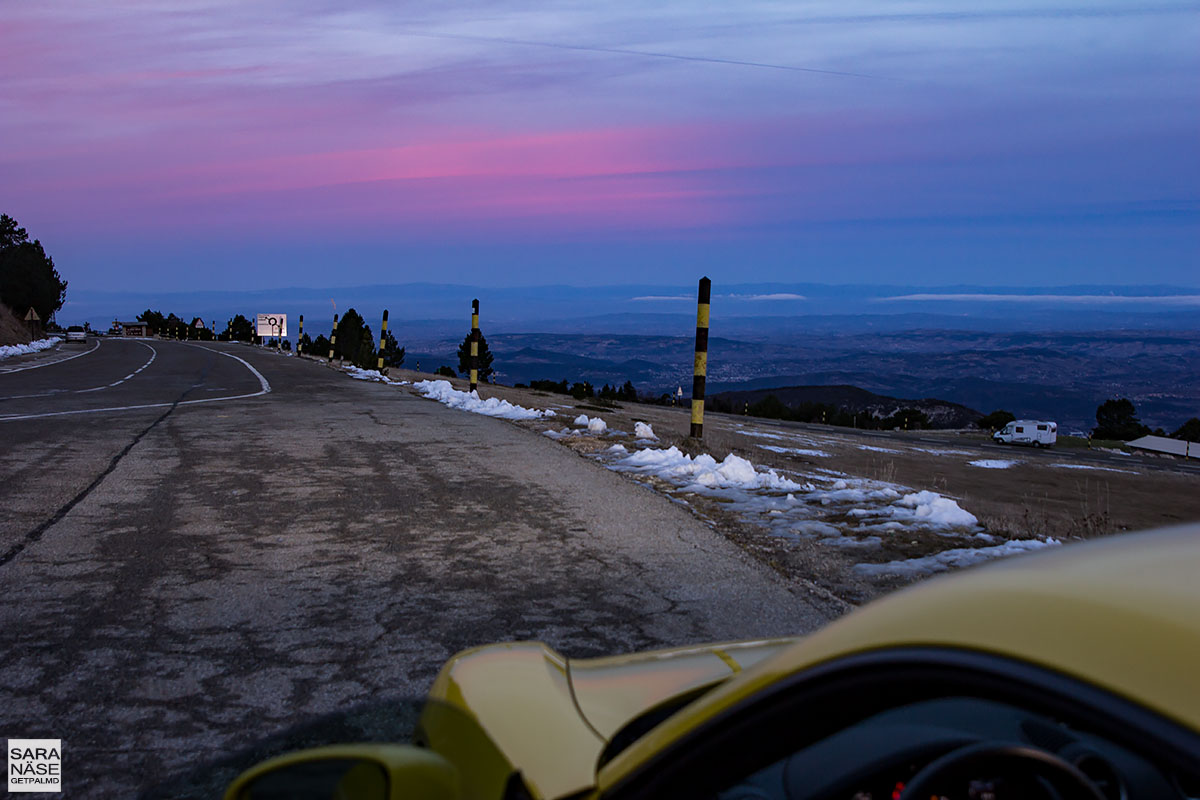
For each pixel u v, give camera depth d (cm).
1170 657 102
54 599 511
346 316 6712
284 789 163
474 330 2005
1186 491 3903
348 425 1389
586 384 5381
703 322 1280
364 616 488
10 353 5091
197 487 861
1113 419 13100
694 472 970
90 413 1544
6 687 387
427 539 666
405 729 347
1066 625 114
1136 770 132
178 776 312
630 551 633
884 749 154
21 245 10562
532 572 577
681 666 222
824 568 593
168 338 13100
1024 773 125
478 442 1205
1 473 921
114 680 395
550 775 164
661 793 151
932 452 4650
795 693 137
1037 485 3431
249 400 1864
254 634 457
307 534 678
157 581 550
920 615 130
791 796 154
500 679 206
